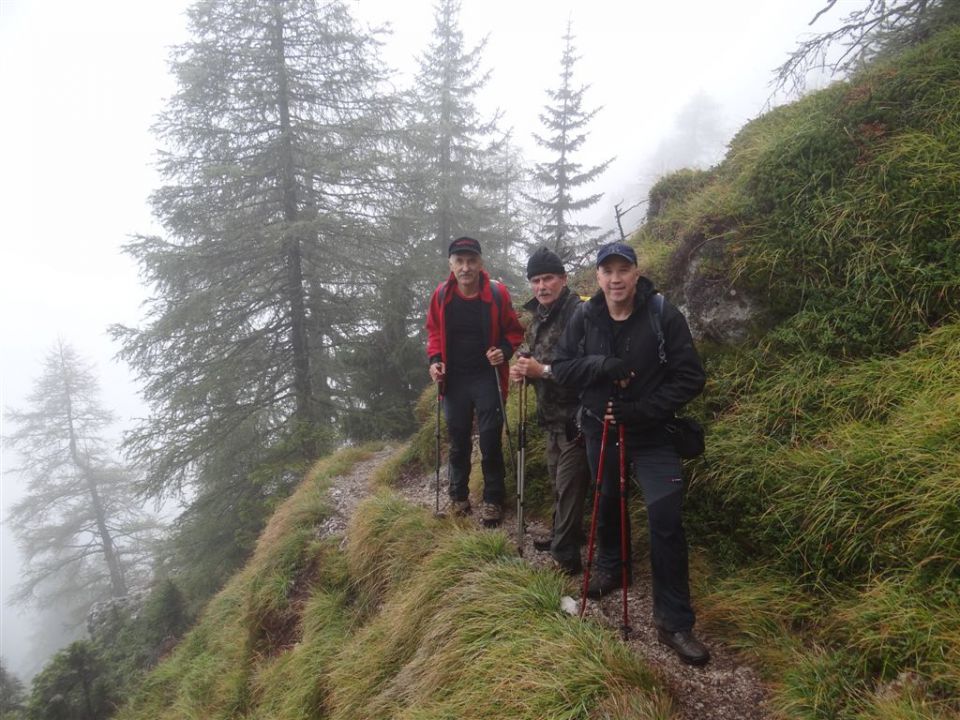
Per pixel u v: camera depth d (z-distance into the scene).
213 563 10.32
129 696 7.37
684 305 4.40
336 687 3.85
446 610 3.32
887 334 3.27
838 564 2.64
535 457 4.77
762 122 5.82
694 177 6.40
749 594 2.85
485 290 4.09
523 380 3.48
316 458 9.72
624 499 2.66
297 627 5.05
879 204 3.49
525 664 2.61
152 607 9.55
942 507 2.34
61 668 7.92
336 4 11.38
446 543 3.97
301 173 11.19
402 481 6.38
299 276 11.27
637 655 2.56
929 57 4.11
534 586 3.12
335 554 5.29
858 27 5.64
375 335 11.10
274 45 11.26
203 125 10.97
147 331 10.54
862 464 2.73
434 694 2.93
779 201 4.02
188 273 10.61
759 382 3.63
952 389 2.78
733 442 3.39
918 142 3.59
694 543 3.39
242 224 10.86
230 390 10.80
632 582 3.36
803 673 2.32
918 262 3.22
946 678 1.94
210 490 11.52
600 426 2.89
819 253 3.67
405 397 10.72
